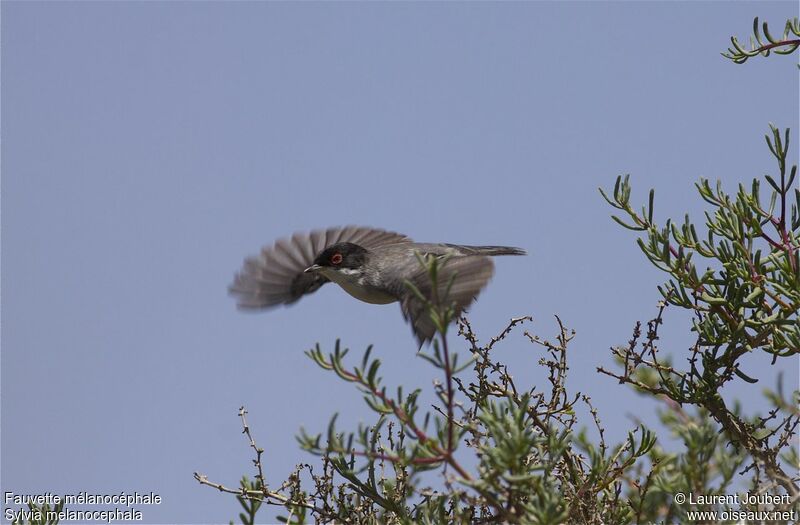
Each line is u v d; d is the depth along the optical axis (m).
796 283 14.81
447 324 11.36
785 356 15.13
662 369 15.52
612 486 14.39
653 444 13.65
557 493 13.03
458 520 13.43
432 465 11.82
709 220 15.65
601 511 13.77
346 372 11.95
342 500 14.17
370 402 11.91
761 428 15.16
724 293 15.52
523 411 11.95
